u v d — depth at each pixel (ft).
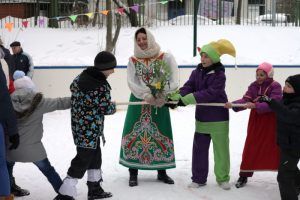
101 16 54.24
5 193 12.81
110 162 19.31
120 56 43.75
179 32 49.32
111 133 24.82
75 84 14.21
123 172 17.99
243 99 16.38
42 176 17.40
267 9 60.18
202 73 16.06
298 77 13.94
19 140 13.52
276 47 46.96
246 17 60.13
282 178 14.24
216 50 15.72
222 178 16.07
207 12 58.85
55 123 27.76
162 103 15.64
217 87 15.66
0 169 12.73
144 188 16.16
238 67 31.78
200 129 16.05
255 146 15.99
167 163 16.37
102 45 46.50
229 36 48.67
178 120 27.96
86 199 15.16
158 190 15.96
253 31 49.90
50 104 14.30
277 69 32.32
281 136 14.12
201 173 16.20
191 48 45.55
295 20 54.29
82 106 14.08
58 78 31.24
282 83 32.37
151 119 16.26
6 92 12.66
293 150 13.96
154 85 15.44
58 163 19.12
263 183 16.79
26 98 14.01
